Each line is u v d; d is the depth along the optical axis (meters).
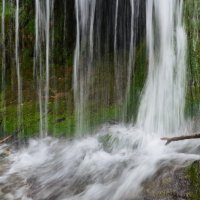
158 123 5.45
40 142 5.87
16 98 7.04
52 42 7.09
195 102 5.09
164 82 5.52
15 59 7.25
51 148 5.67
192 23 5.25
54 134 5.96
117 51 6.53
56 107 6.54
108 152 5.18
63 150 5.53
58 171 5.01
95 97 6.44
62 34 7.07
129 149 5.13
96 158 5.04
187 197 3.55
